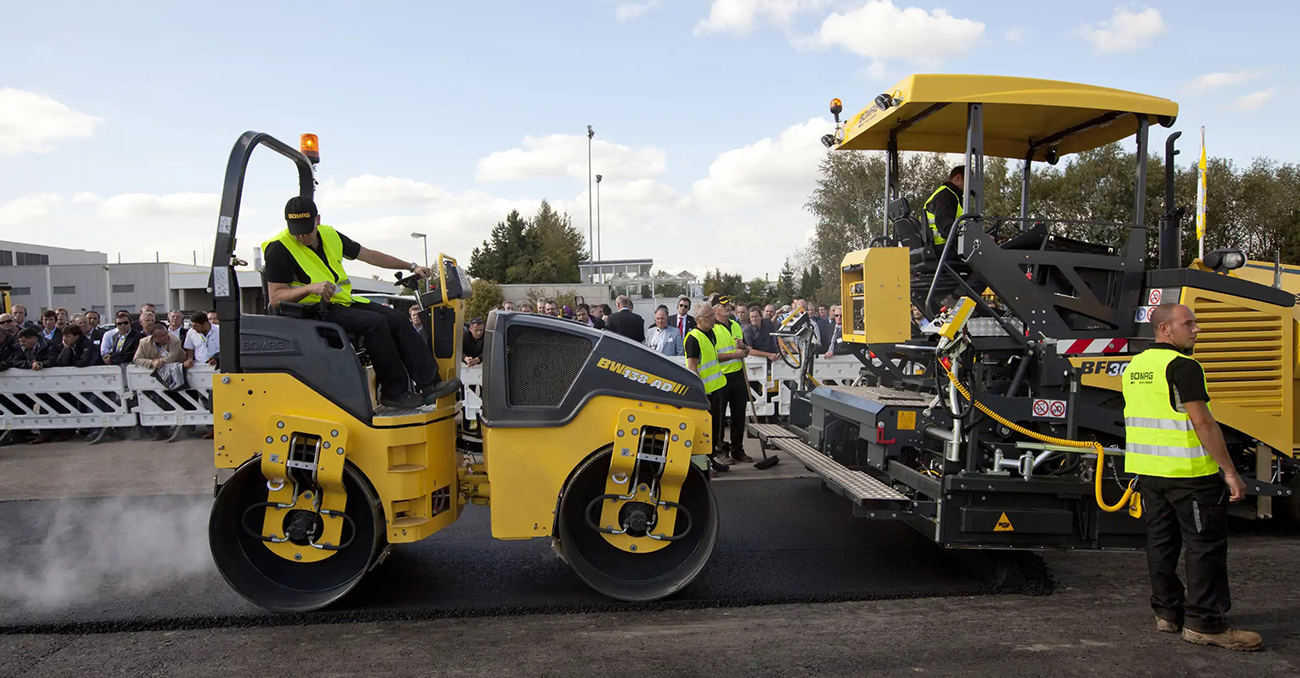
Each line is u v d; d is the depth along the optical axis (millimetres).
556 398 4035
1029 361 4641
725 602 4121
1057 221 4738
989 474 4309
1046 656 3461
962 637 3672
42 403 9211
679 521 4230
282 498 3920
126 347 9711
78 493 6781
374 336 4109
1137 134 4828
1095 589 4387
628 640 3631
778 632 3732
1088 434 4637
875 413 4734
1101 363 4531
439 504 4137
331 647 3555
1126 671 3309
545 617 3934
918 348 4637
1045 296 4676
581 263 64688
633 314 7719
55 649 3549
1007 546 4301
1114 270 4832
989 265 4625
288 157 4445
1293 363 5027
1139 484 3848
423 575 4535
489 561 4805
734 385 7957
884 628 3783
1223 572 3572
